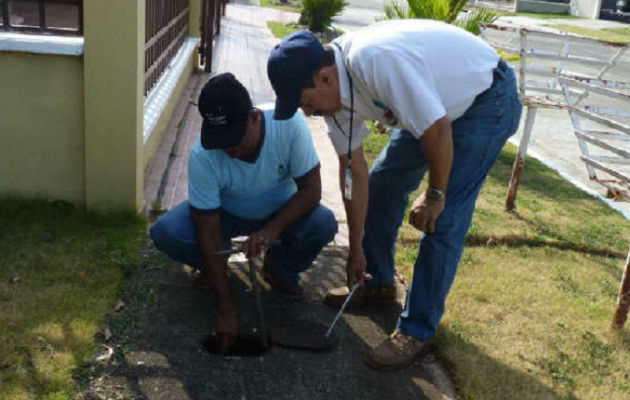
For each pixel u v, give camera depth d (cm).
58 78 373
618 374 297
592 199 545
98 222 386
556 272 393
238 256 373
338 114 275
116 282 327
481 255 407
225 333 292
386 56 240
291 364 287
